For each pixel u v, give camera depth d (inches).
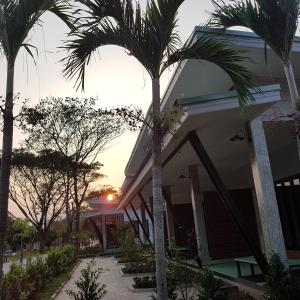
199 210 434.9
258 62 309.7
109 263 745.0
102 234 1278.3
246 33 291.1
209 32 261.3
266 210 264.2
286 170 435.5
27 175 788.6
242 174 541.3
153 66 223.3
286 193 445.1
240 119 271.0
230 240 535.2
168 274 265.0
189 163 437.1
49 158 766.5
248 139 282.0
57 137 724.0
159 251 205.3
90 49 223.0
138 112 218.8
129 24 216.7
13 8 202.8
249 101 240.8
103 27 218.1
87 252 1098.7
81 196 1089.4
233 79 231.5
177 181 570.6
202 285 247.9
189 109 240.8
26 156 748.0
